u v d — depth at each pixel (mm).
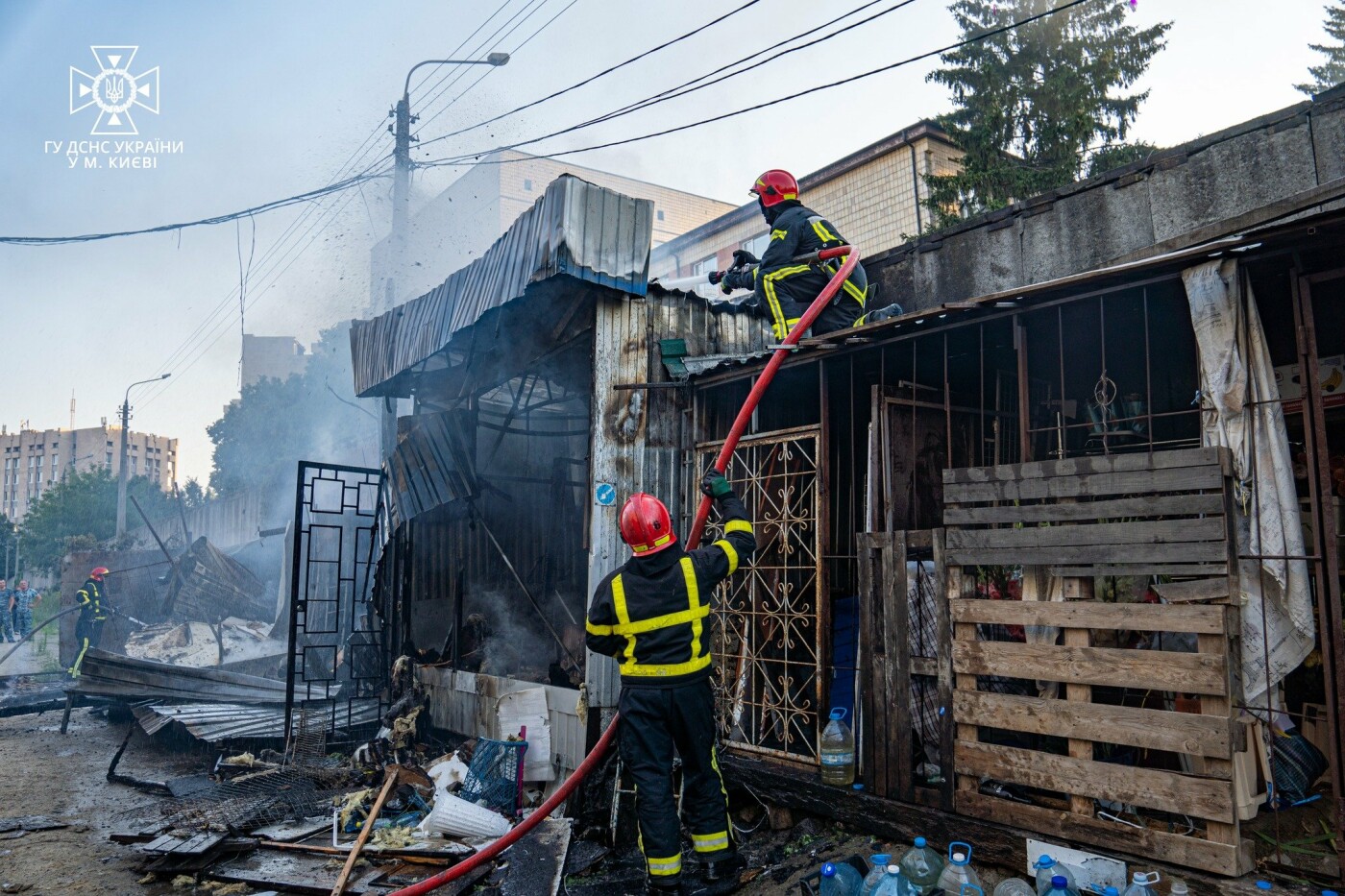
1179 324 4691
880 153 16953
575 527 8797
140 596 16969
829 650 4930
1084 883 3334
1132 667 3350
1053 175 13102
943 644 4000
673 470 6129
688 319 6539
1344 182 3324
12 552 33688
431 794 5875
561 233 5594
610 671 5625
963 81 15312
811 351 5137
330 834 5410
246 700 8828
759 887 4098
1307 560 3270
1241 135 5223
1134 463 3457
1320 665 4113
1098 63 14844
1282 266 3580
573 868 4652
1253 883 3018
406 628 8305
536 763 5898
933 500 5082
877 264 7383
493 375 7730
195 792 6340
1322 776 3768
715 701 5562
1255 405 3387
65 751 8273
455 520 8500
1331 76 19297
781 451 5578
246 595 17984
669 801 3883
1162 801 3217
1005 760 3705
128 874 4945
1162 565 3354
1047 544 3676
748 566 5516
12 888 4723
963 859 3430
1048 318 4512
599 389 5965
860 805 4266
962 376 5633
